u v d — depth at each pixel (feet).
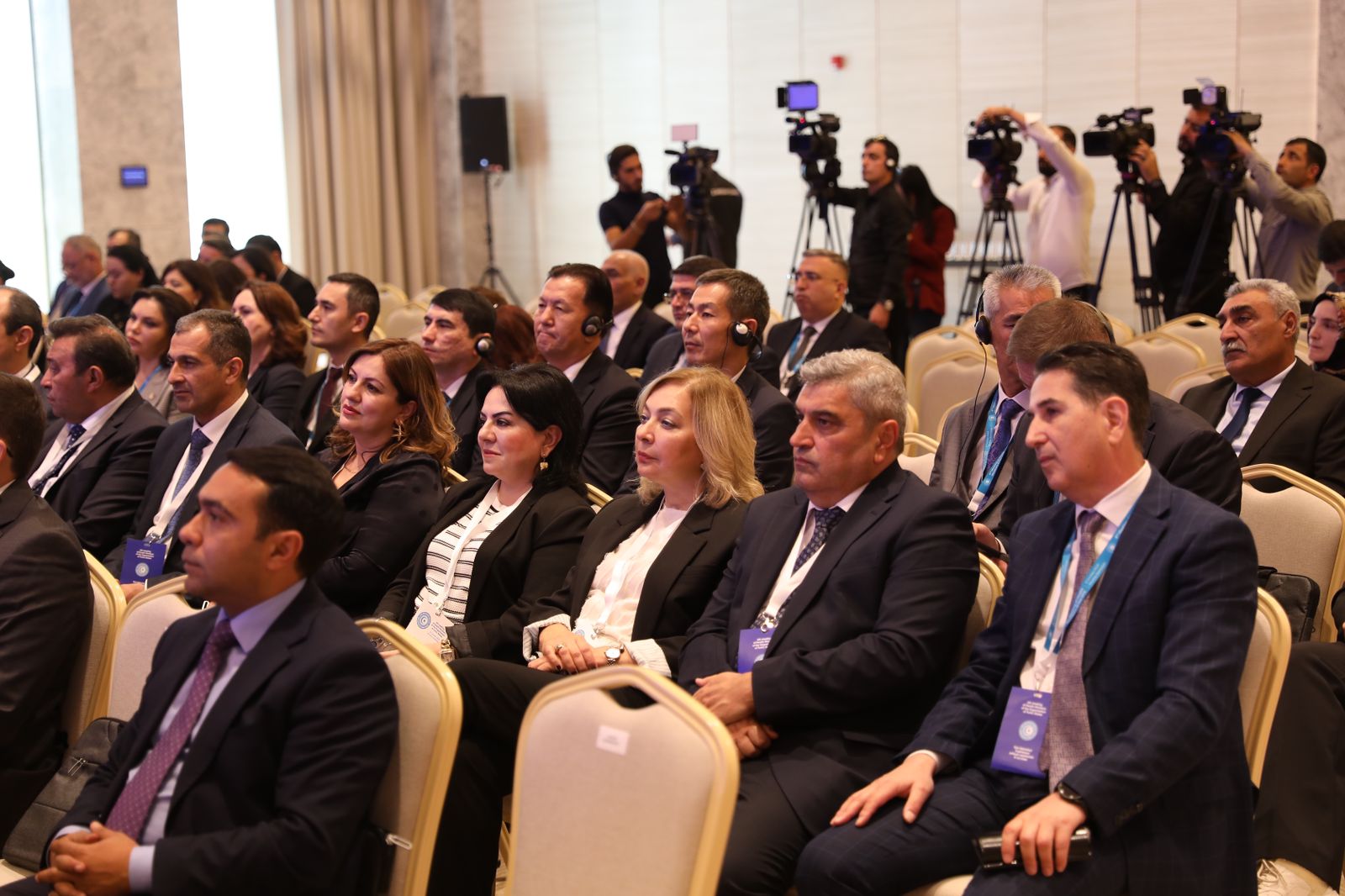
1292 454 12.63
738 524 9.84
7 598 8.95
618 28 36.04
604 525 10.46
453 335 15.58
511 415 10.82
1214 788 7.44
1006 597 8.18
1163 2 29.60
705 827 6.37
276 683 7.02
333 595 11.44
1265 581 10.35
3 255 32.27
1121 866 7.20
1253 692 8.05
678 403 9.99
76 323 13.79
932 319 27.27
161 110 33.73
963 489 11.66
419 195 37.99
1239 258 28.27
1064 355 7.72
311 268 36.27
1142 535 7.50
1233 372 13.21
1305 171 22.97
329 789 6.86
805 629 8.66
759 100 34.27
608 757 6.75
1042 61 30.91
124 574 12.59
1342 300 14.02
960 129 31.89
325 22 35.86
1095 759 7.12
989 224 31.58
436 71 37.99
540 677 9.25
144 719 7.56
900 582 8.49
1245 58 28.94
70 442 14.06
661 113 35.68
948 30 31.81
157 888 6.64
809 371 8.98
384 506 11.57
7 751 8.92
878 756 8.33
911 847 7.42
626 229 28.78
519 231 38.17
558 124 37.24
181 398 13.10
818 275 18.84
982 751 8.06
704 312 14.10
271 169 36.04
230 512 7.10
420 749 7.27
